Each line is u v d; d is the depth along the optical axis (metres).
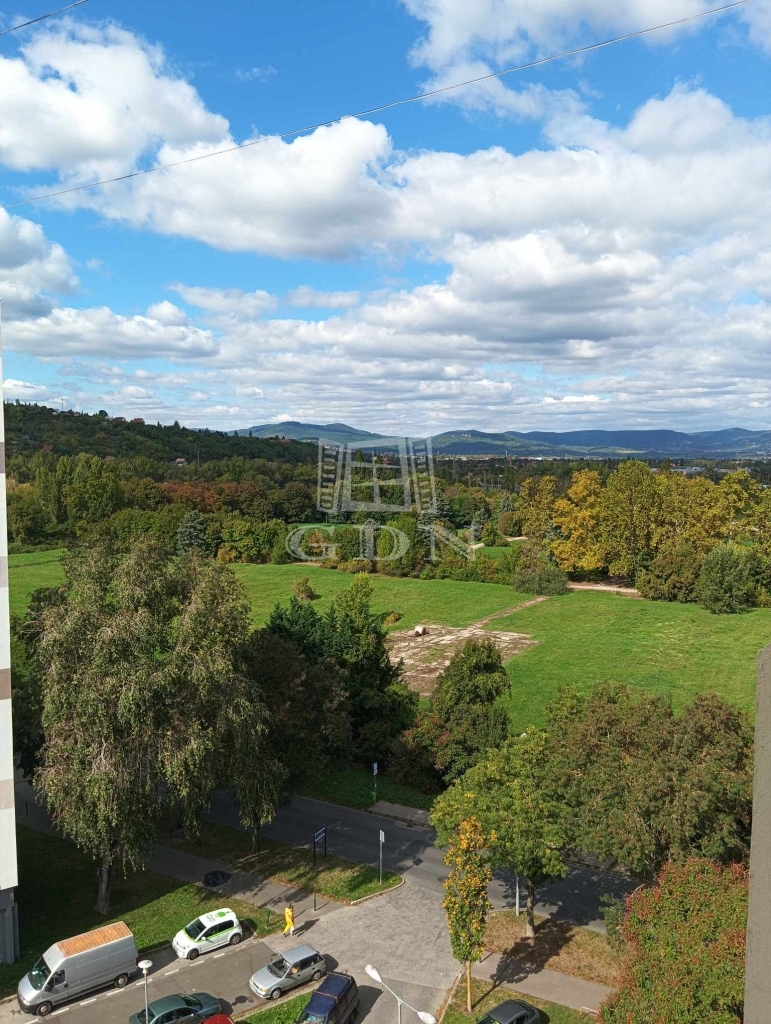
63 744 24.17
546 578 89.88
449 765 37.41
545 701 50.53
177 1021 20.39
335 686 35.59
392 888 28.66
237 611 27.11
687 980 14.64
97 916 26.42
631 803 21.61
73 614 24.44
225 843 32.25
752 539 90.00
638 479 90.94
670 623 72.81
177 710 25.31
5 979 22.94
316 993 20.73
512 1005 20.41
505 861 23.48
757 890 8.13
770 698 7.88
